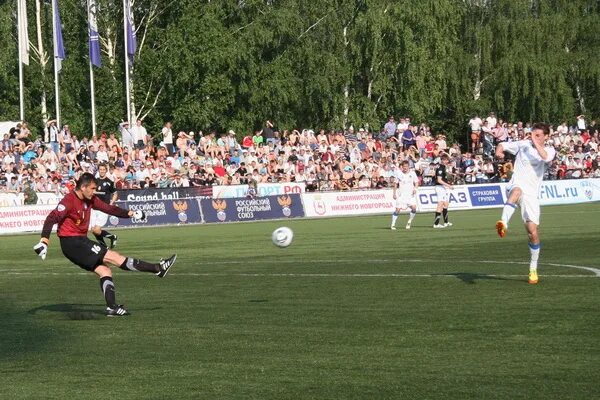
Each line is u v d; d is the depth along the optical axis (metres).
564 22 117.81
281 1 103.12
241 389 13.88
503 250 36.19
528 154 24.58
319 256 36.41
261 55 101.25
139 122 87.56
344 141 86.19
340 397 13.27
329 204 73.62
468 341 16.86
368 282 26.56
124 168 73.00
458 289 24.16
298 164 79.25
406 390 13.52
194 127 97.94
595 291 22.80
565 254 33.56
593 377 13.94
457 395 13.18
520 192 24.66
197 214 68.50
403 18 102.12
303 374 14.70
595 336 16.94
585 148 94.38
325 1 101.88
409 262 32.50
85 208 21.64
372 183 80.19
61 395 13.84
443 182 55.25
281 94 99.31
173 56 95.12
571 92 117.00
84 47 99.75
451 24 108.56
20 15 80.12
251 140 84.31
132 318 21.05
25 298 25.56
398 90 103.56
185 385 14.22
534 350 15.90
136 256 39.69
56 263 37.41
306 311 21.19
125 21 84.75
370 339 17.36
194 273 31.12
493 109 115.88
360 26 100.75
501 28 115.12
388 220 65.00
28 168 68.12
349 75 101.69
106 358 16.42
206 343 17.55
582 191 82.44
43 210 64.38
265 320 20.05
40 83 95.12
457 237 44.75
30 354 16.95
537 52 115.38
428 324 18.77
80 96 99.44
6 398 13.76
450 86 112.69
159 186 71.62
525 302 21.30
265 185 73.94
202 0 102.75
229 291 25.61
